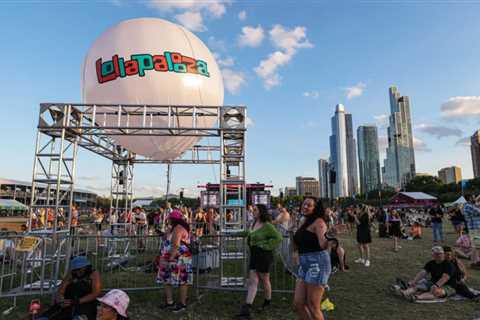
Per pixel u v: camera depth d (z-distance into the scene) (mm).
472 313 4887
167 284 5047
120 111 7500
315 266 3482
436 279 5730
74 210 12781
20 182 69938
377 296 5770
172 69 7695
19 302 5367
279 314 4750
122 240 8680
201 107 7480
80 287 3840
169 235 5141
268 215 5043
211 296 5648
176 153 9359
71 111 7559
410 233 16297
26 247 5570
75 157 7840
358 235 8797
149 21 8148
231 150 10422
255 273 4867
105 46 7801
